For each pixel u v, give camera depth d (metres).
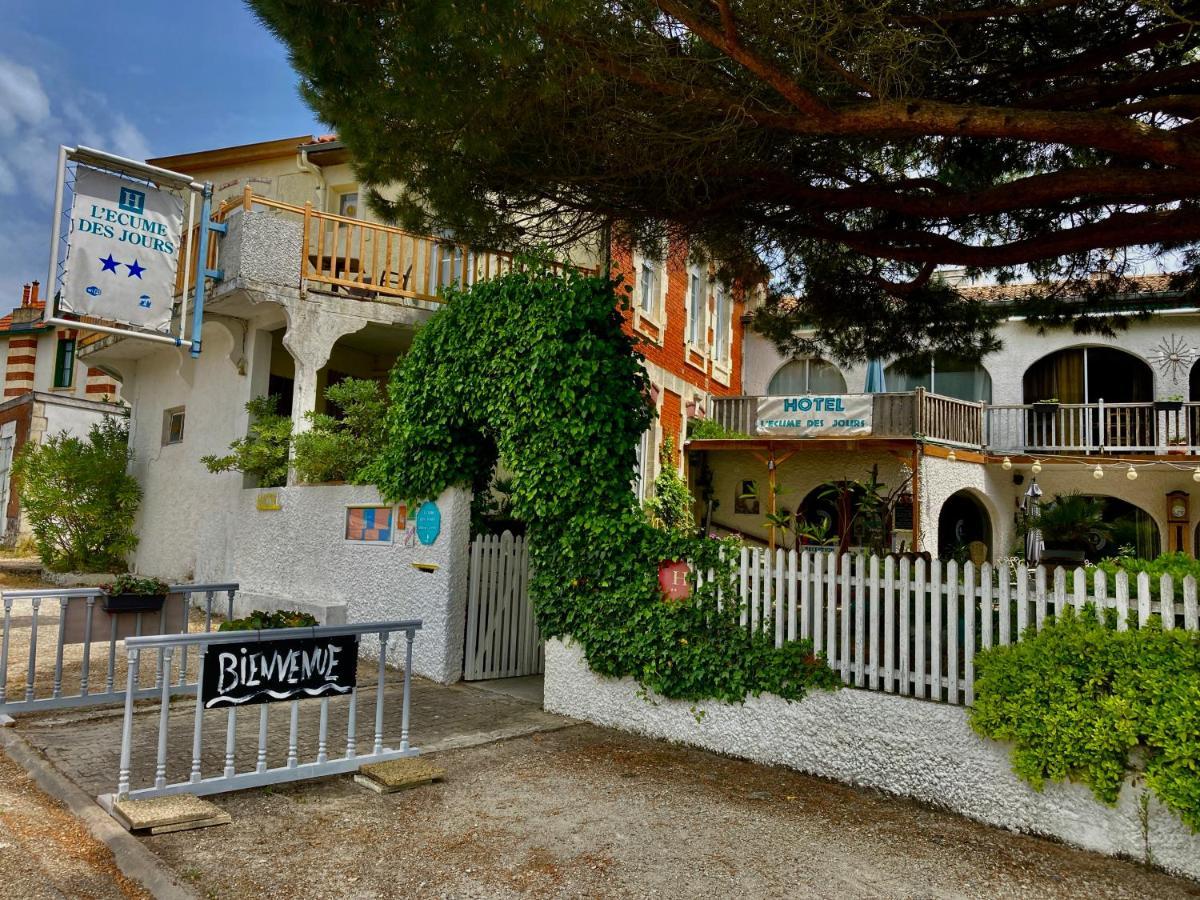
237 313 12.59
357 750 6.43
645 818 5.27
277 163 17.25
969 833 5.15
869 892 4.31
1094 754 4.76
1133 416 17.86
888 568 5.93
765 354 21.55
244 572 12.15
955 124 5.14
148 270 8.24
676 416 17.06
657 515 10.52
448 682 8.97
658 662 7.02
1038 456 17.69
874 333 9.16
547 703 8.01
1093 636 4.86
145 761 5.95
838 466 18.19
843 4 5.31
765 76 5.18
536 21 4.97
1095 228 6.32
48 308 7.63
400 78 5.31
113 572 15.55
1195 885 4.45
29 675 7.05
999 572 5.42
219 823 4.89
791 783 6.03
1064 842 4.96
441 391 8.99
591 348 7.89
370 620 9.91
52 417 20.75
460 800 5.50
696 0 5.36
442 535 9.16
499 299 8.61
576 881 4.34
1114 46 5.86
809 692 6.22
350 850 4.63
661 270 16.28
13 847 4.48
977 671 5.47
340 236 14.23
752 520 18.91
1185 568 5.24
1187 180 5.27
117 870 4.32
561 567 7.89
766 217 7.35
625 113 5.95
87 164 7.90
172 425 15.54
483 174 6.59
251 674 5.37
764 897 4.22
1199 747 4.36
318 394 14.25
